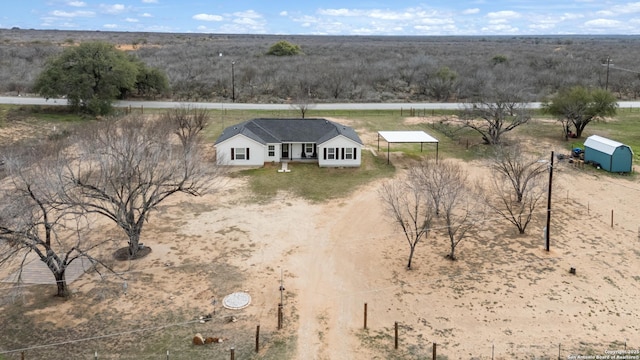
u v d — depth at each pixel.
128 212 28.38
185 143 40.28
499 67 98.19
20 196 23.70
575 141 53.94
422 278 26.08
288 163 45.81
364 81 89.19
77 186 27.20
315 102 72.88
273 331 21.42
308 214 34.44
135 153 29.20
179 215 33.88
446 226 31.48
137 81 73.50
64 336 20.80
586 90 55.69
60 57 63.09
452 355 19.91
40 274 25.67
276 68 97.31
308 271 26.72
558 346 20.48
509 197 37.19
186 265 27.02
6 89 76.56
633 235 31.20
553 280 25.80
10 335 20.77
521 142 53.00
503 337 21.14
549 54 128.12
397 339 20.61
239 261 27.62
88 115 61.25
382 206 35.72
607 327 21.84
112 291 24.23
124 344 20.36
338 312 22.98
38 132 53.56
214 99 76.50
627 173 43.44
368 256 28.53
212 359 19.48
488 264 27.56
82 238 26.53
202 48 135.50
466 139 54.59
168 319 22.11
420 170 34.84
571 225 32.72
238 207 35.53
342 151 44.66
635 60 115.06
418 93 85.12
